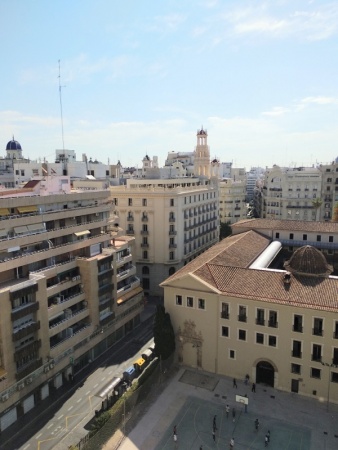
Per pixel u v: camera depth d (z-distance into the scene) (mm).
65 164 115000
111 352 67750
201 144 133875
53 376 54812
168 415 50844
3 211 50875
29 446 45500
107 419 45969
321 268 58125
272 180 152125
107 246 72500
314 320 52375
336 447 45031
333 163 158500
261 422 49250
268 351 55562
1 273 51125
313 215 145375
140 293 78438
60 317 58406
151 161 157875
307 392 54062
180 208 95875
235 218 160750
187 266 69562
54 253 57156
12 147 155000
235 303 56688
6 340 46812
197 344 60531
